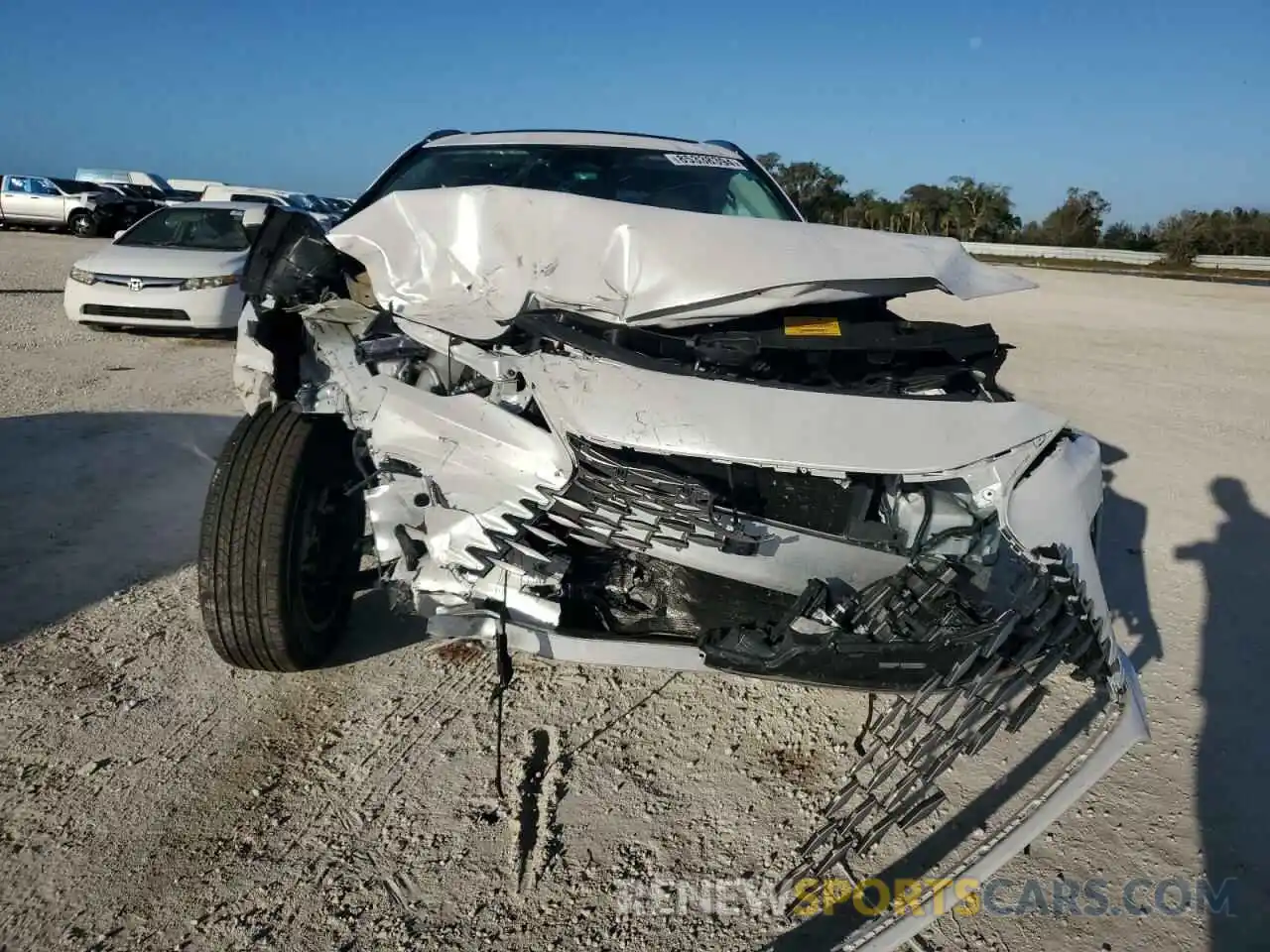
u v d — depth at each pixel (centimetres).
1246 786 272
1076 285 2516
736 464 240
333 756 273
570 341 253
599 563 264
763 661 239
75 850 232
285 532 276
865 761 240
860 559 246
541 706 303
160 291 884
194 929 211
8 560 384
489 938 212
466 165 406
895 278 254
